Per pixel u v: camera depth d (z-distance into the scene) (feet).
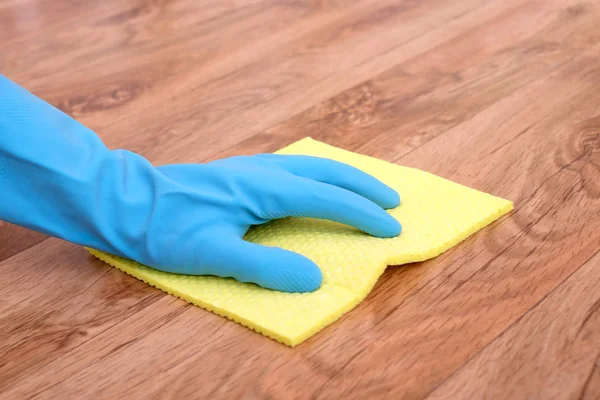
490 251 2.45
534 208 2.67
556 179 2.84
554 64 3.82
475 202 2.65
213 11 4.98
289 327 2.13
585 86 3.56
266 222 2.61
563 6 4.56
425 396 1.92
